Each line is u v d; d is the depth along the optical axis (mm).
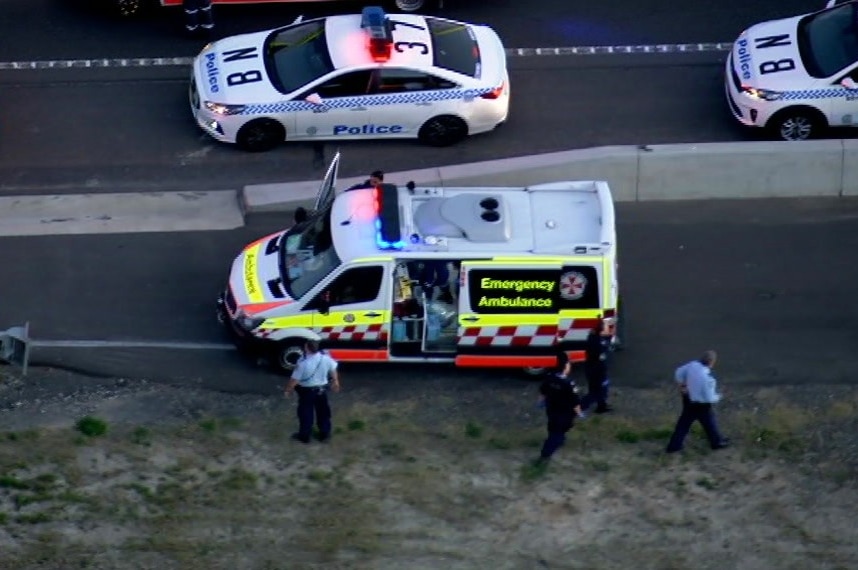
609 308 72875
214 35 95750
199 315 78438
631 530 66375
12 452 67562
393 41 87125
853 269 82750
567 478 69438
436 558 63719
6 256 80938
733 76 89000
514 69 94125
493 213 72625
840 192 87438
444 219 72688
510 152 88750
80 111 90375
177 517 64750
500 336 73375
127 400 73250
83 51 94500
